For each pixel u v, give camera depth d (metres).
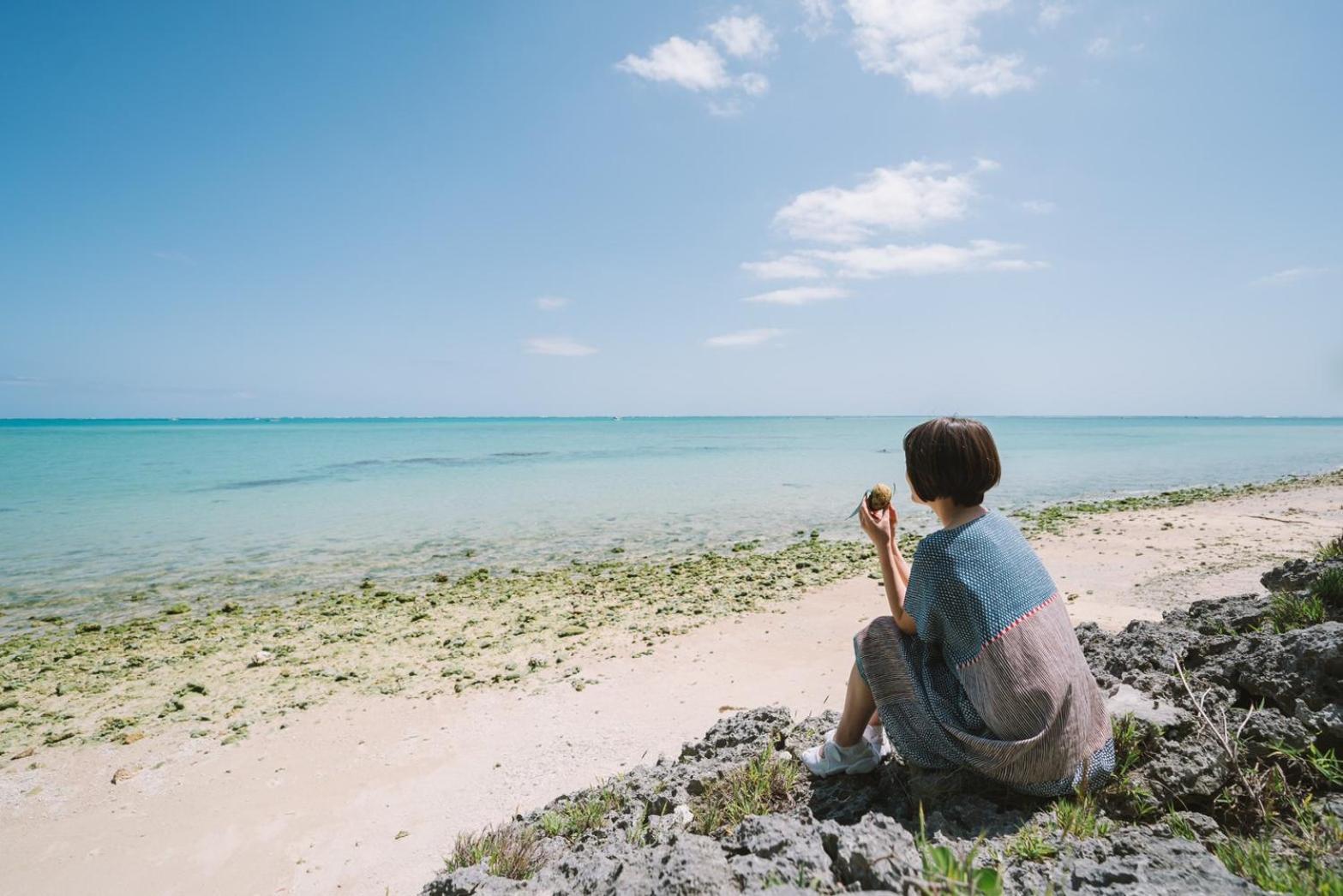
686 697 7.54
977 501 2.95
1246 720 3.29
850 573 13.80
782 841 2.75
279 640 10.78
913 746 3.07
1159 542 14.91
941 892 2.13
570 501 28.22
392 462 53.94
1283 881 2.29
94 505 27.48
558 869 3.08
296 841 5.22
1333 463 47.62
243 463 53.19
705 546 18.20
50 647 10.71
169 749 6.96
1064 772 2.80
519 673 8.67
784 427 194.75
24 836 5.45
